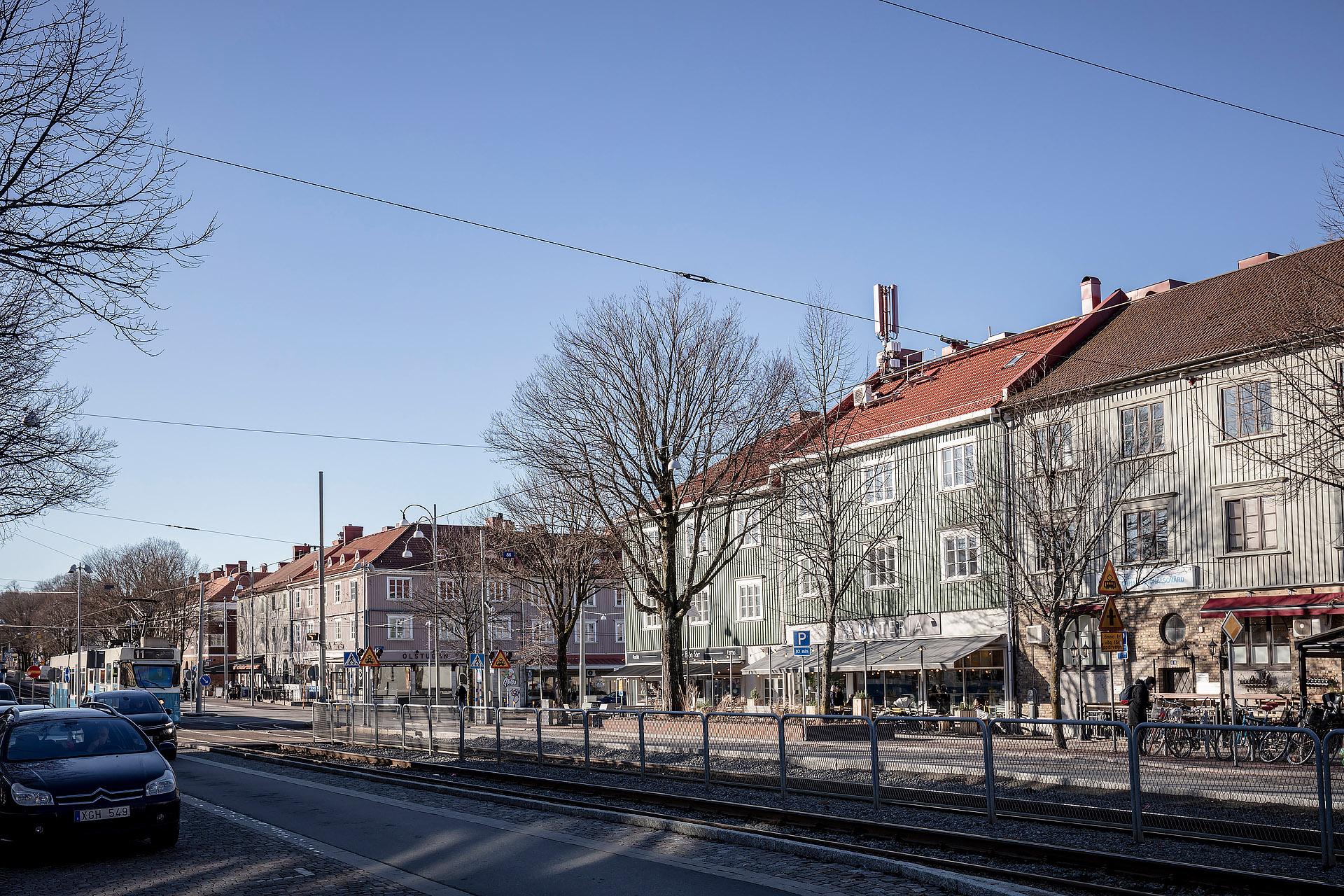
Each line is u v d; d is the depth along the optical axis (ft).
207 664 365.81
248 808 62.39
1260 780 43.01
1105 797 48.73
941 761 56.59
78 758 48.19
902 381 165.68
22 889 40.42
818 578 132.26
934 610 138.31
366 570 272.72
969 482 132.36
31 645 460.55
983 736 54.29
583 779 80.02
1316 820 41.16
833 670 144.87
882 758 59.93
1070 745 50.44
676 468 128.98
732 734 71.72
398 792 71.20
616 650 278.87
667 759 78.07
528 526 163.02
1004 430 122.21
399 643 272.92
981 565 130.31
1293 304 95.50
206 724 193.77
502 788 73.36
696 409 128.16
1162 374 115.14
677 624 128.67
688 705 154.40
